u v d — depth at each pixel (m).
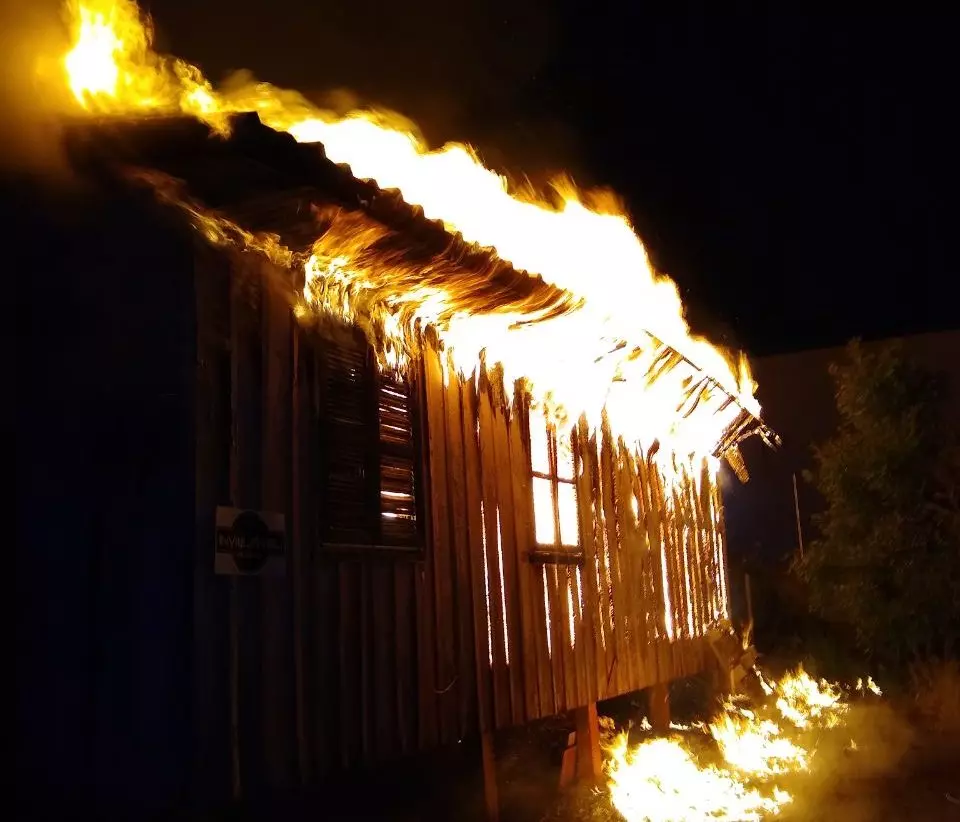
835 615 16.05
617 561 10.09
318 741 5.40
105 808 4.67
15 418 5.10
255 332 5.31
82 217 5.15
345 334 6.07
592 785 8.75
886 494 14.84
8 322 5.19
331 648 5.61
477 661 7.12
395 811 6.82
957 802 8.33
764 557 23.22
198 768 4.57
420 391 6.85
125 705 4.71
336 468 5.82
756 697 13.92
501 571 7.67
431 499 6.80
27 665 4.89
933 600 14.23
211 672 4.72
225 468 4.97
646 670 10.57
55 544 4.95
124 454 4.89
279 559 5.27
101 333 5.02
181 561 4.69
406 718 6.20
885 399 15.28
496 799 7.18
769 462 23.88
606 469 10.11
